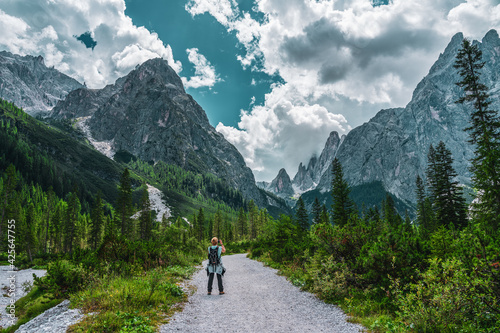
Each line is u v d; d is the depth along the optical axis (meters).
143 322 5.66
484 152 19.88
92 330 5.18
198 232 92.69
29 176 139.00
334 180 42.78
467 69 24.91
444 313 5.07
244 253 47.72
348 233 10.06
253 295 9.49
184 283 11.86
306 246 16.19
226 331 5.59
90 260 10.70
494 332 4.60
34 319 7.46
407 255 7.27
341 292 8.26
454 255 6.27
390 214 56.34
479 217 18.00
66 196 140.62
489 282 4.88
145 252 15.02
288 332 5.54
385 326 5.41
